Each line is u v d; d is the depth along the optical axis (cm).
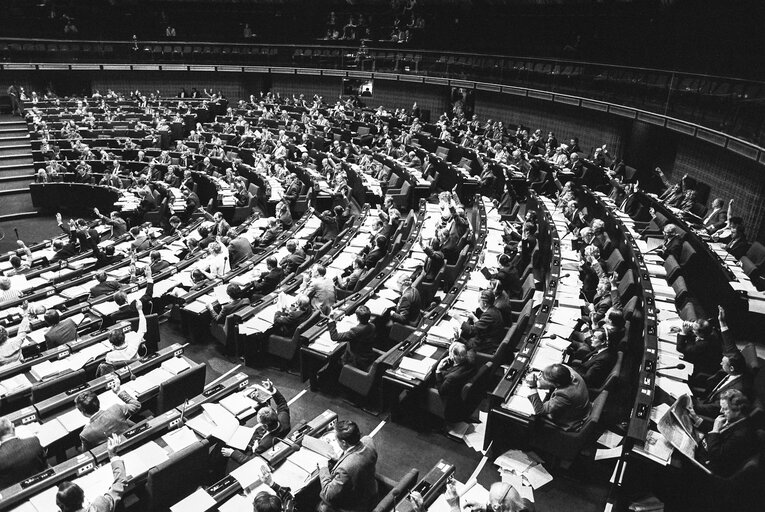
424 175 2191
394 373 866
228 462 764
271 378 1040
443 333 961
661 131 2217
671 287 1105
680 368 832
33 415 753
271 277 1256
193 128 3431
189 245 1518
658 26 2539
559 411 723
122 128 3109
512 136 2817
